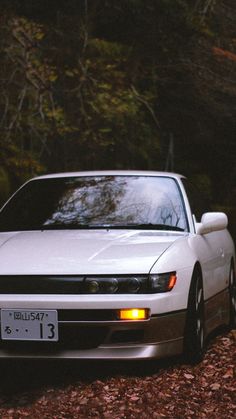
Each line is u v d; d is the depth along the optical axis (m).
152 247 5.22
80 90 15.73
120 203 6.05
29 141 16.48
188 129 22.00
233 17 21.23
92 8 17.48
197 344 5.30
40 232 5.76
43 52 15.77
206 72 21.02
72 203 6.12
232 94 21.22
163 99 21.69
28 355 4.88
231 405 4.39
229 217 14.00
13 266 4.98
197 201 6.66
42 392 4.65
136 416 4.18
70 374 5.04
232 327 7.03
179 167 22.69
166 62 20.44
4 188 14.19
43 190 6.36
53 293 4.85
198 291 5.49
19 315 4.83
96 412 4.25
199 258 5.55
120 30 19.12
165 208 5.99
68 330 4.84
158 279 4.91
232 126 21.73
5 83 14.60
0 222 6.09
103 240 5.38
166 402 4.44
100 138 16.73
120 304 4.80
